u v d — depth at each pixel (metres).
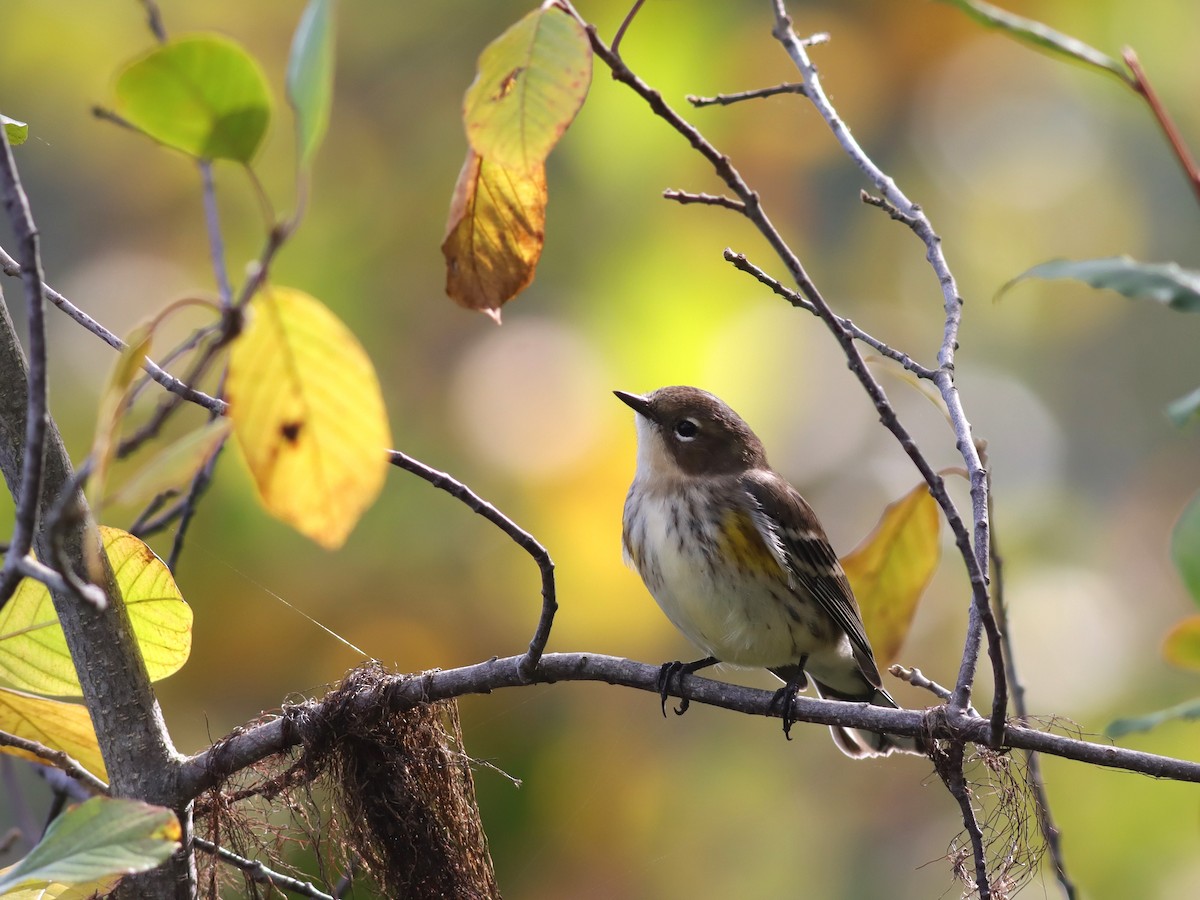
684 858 12.67
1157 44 14.48
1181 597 17.16
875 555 7.95
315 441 4.29
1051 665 15.70
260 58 13.20
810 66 6.93
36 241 4.27
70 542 5.91
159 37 6.94
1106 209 18.30
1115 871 12.02
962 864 6.77
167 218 13.55
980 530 6.26
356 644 11.33
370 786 6.87
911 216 6.84
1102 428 19.27
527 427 12.27
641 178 12.66
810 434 16.30
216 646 11.05
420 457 12.16
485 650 11.62
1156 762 5.86
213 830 6.82
